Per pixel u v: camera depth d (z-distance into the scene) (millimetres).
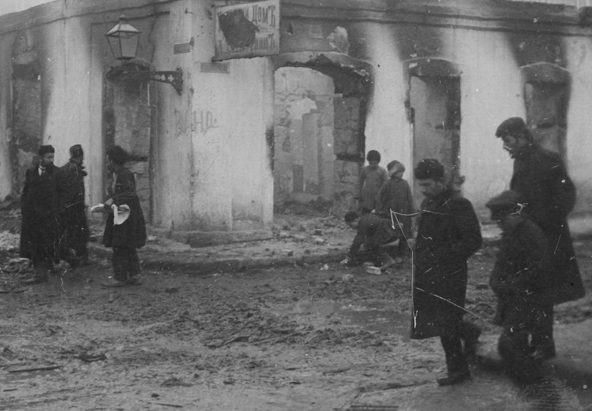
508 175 18656
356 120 17328
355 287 11961
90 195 18141
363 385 6879
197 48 14859
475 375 6871
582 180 12594
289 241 15422
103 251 14656
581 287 6762
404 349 8250
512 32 18656
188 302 10914
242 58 14367
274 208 21594
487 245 16047
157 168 15773
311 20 16375
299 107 22953
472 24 18094
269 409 6293
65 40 18875
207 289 11945
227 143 15219
